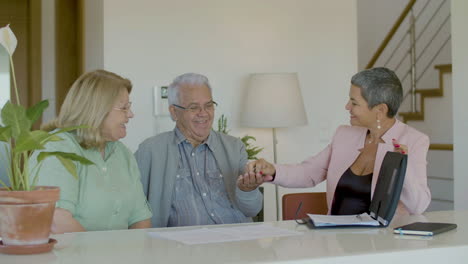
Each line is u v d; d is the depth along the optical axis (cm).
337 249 165
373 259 160
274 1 477
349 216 225
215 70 460
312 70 488
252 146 473
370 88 264
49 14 607
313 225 208
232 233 194
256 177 277
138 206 255
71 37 615
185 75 305
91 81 239
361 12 781
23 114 155
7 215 155
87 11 546
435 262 168
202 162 304
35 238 158
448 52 646
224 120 448
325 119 493
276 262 149
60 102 610
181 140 301
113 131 242
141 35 439
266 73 439
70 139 234
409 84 699
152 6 442
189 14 452
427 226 199
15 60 611
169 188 293
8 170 164
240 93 467
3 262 149
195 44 454
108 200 237
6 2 608
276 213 476
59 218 220
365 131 284
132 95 438
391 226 210
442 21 660
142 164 298
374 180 262
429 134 632
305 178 293
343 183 276
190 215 292
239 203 293
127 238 185
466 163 455
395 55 726
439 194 598
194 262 149
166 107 442
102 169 240
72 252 162
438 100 621
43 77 608
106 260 152
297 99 442
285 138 482
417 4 699
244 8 468
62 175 224
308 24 487
